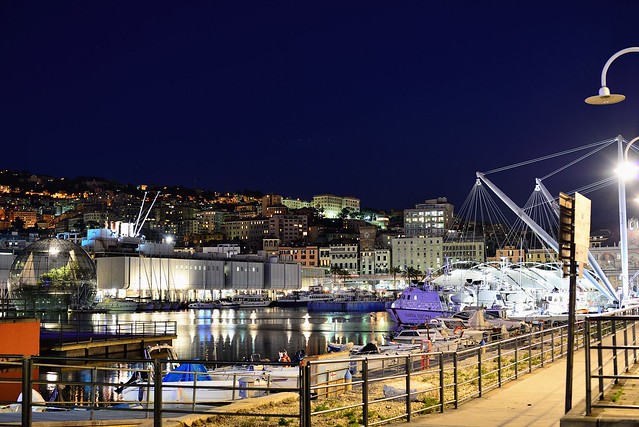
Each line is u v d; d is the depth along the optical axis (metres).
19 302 116.31
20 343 36.22
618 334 36.09
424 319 112.94
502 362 31.73
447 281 137.75
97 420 17.83
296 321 145.50
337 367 30.39
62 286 120.12
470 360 34.88
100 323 115.88
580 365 28.36
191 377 30.41
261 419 18.38
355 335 105.38
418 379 27.11
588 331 13.20
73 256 123.44
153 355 58.56
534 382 24.56
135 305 192.75
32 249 122.88
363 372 16.42
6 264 187.62
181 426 17.05
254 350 83.50
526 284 133.25
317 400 22.52
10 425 16.19
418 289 116.94
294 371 33.66
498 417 17.64
